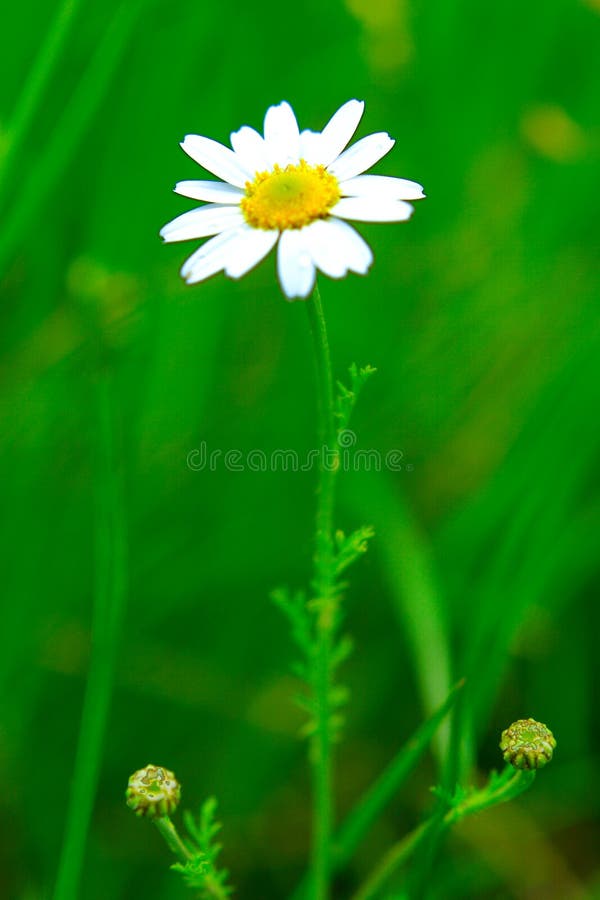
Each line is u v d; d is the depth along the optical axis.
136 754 0.43
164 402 0.44
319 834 0.38
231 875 0.43
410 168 0.51
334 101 0.50
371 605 0.45
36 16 0.45
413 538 0.43
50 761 0.43
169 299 0.43
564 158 0.49
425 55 0.50
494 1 0.50
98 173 0.45
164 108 0.45
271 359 0.46
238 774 0.43
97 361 0.40
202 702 0.43
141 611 0.43
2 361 0.44
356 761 0.44
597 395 0.42
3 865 0.42
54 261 0.44
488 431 0.48
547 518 0.41
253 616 0.44
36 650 0.43
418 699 0.44
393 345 0.47
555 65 0.53
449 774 0.37
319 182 0.35
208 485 0.44
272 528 0.44
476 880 0.42
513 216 0.50
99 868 0.42
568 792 0.43
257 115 0.47
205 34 0.45
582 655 0.44
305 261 0.34
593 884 0.42
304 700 0.38
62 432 0.43
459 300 0.48
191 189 0.35
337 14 0.49
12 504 0.42
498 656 0.40
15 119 0.40
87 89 0.41
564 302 0.48
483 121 0.52
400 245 0.50
